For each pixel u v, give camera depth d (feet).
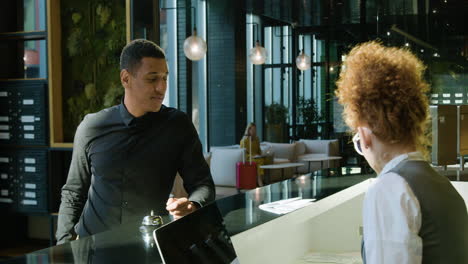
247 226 5.16
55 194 15.28
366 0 32.71
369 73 3.49
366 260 3.26
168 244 3.34
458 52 27.45
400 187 3.23
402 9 28.71
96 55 14.58
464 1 27.30
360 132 3.60
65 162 15.48
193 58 26.99
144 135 6.63
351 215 8.14
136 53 6.25
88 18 14.58
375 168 3.66
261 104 46.50
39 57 16.38
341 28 43.37
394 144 3.48
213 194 6.61
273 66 47.26
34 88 15.33
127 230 4.91
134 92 6.40
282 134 46.70
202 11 37.47
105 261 3.83
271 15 42.98
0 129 15.90
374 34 39.52
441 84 27.55
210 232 4.11
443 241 3.11
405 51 3.65
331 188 7.67
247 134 28.50
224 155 23.30
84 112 14.79
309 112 46.62
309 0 37.27
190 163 6.82
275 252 6.40
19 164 15.60
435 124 10.27
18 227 17.16
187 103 32.71
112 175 6.59
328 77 44.09
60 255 4.02
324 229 8.04
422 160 3.43
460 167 10.52
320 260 7.26
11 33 15.34
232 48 37.83
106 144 6.60
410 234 3.11
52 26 14.55
